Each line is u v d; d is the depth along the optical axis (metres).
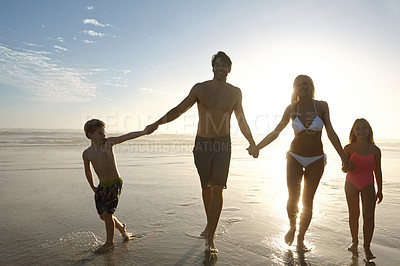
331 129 3.51
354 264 2.90
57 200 5.33
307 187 3.48
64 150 16.16
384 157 16.75
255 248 3.27
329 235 3.71
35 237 3.52
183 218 4.36
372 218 3.09
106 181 3.32
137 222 4.16
